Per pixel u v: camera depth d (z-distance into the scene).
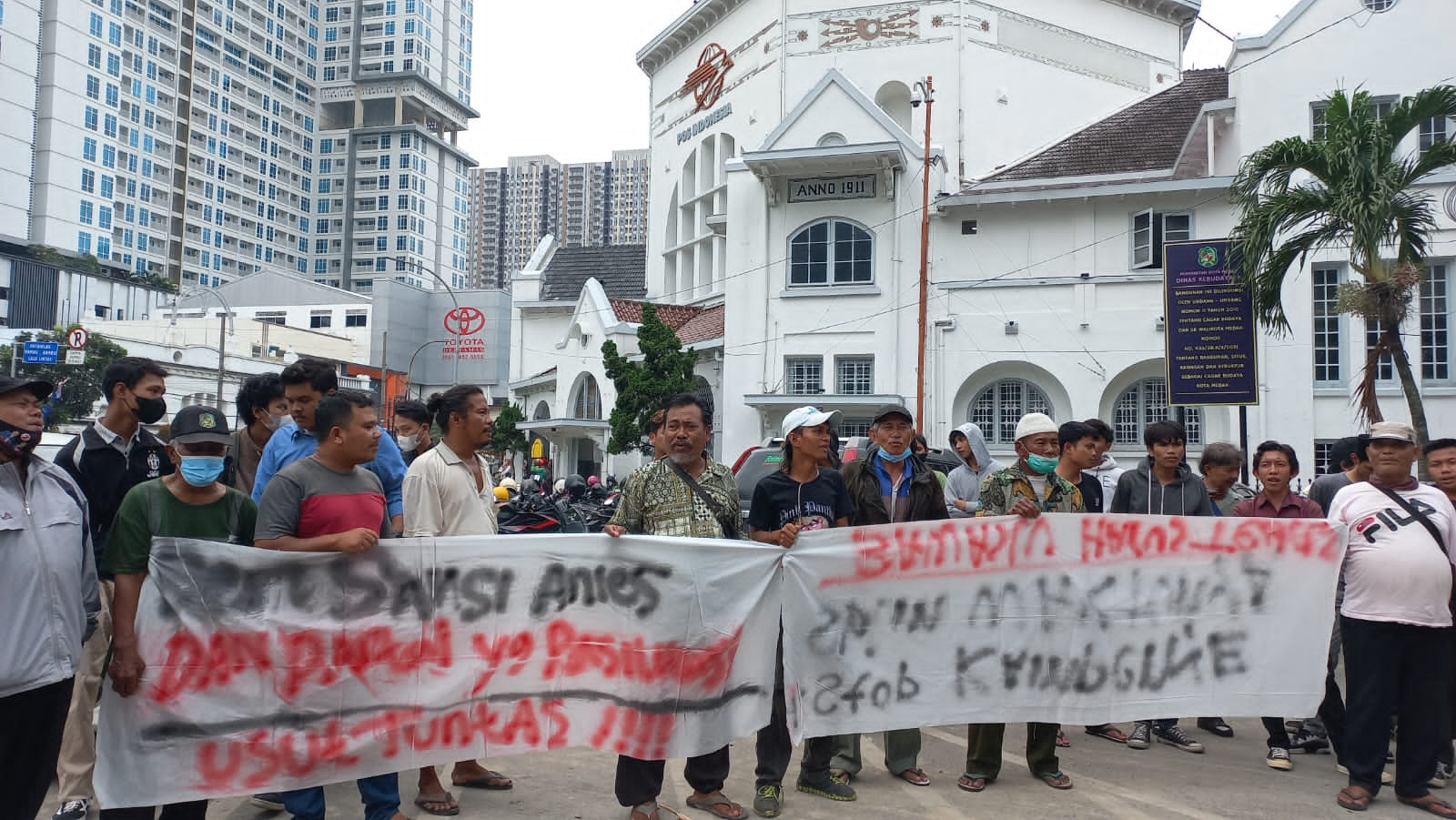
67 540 4.18
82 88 92.19
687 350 26.20
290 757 4.69
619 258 41.66
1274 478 6.68
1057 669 5.83
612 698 5.12
